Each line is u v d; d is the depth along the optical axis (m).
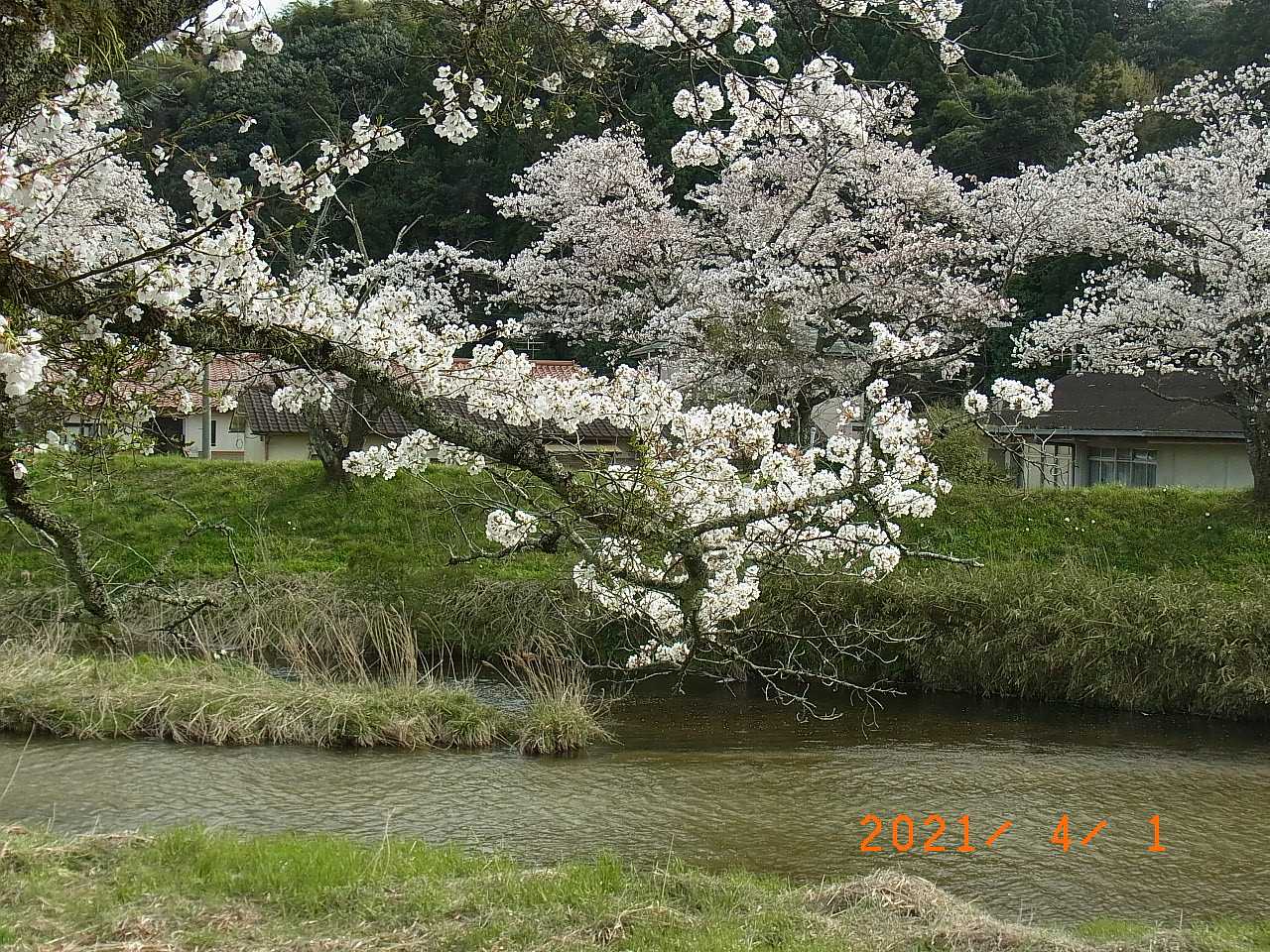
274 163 4.10
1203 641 12.39
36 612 13.96
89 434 5.11
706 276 18.53
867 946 5.45
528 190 26.89
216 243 3.97
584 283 21.34
